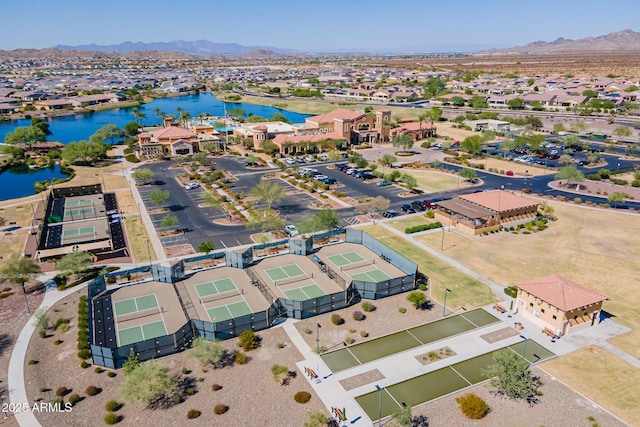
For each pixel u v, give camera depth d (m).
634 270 69.00
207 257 70.12
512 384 41.81
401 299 60.81
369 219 91.00
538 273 68.19
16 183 124.06
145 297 60.53
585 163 132.88
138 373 41.84
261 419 40.03
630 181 116.06
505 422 39.88
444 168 132.25
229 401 42.16
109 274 64.06
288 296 60.81
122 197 105.12
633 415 40.53
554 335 52.16
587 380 45.12
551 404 41.94
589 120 196.00
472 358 48.69
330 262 71.38
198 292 61.88
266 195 93.69
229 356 48.78
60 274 65.56
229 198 104.12
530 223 87.25
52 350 49.56
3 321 54.97
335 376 45.72
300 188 112.44
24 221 90.06
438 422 39.88
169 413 40.69
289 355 48.94
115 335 52.16
